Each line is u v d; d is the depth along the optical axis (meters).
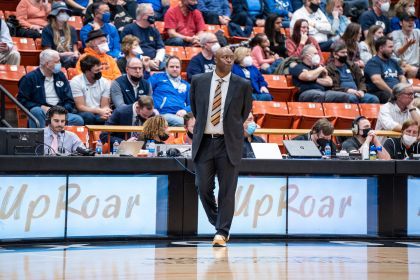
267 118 14.32
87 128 11.76
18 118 12.74
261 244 10.09
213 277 7.07
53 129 10.76
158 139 11.07
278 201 10.64
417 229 11.05
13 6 16.62
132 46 14.21
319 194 10.78
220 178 9.55
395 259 8.72
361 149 11.40
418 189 11.02
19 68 13.84
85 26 15.02
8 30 14.14
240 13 17.28
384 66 16.22
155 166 10.16
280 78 15.63
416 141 12.19
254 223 10.56
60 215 9.75
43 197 9.64
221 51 9.48
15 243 9.49
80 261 8.16
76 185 9.82
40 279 6.92
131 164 10.05
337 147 12.84
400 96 13.47
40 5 15.52
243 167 10.45
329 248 9.77
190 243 10.00
